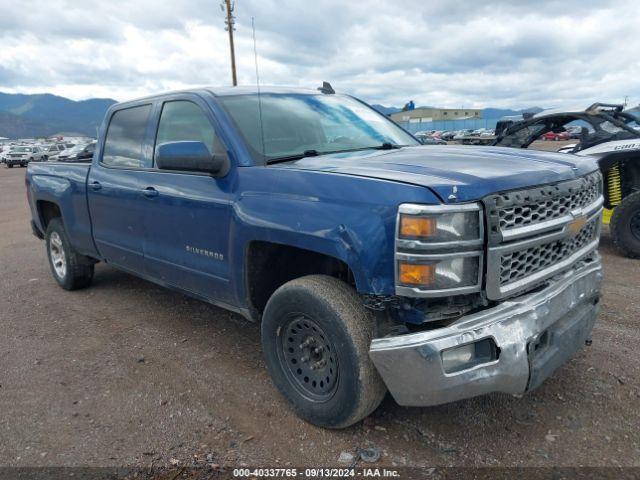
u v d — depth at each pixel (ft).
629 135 21.11
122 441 9.29
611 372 10.92
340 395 8.73
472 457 8.49
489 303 8.20
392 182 7.97
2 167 131.75
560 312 8.73
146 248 13.26
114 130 15.05
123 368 12.18
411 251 7.50
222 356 12.65
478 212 7.63
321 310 8.66
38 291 18.71
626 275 17.84
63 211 16.99
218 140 11.02
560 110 23.53
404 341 7.80
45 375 11.96
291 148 11.14
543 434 9.00
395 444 8.90
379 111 14.84
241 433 9.43
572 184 8.95
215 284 11.23
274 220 9.25
